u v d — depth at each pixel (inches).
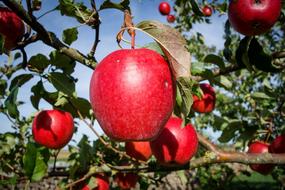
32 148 18.2
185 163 18.9
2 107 30.6
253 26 18.6
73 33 16.7
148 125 11.4
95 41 15.9
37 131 23.0
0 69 30.7
